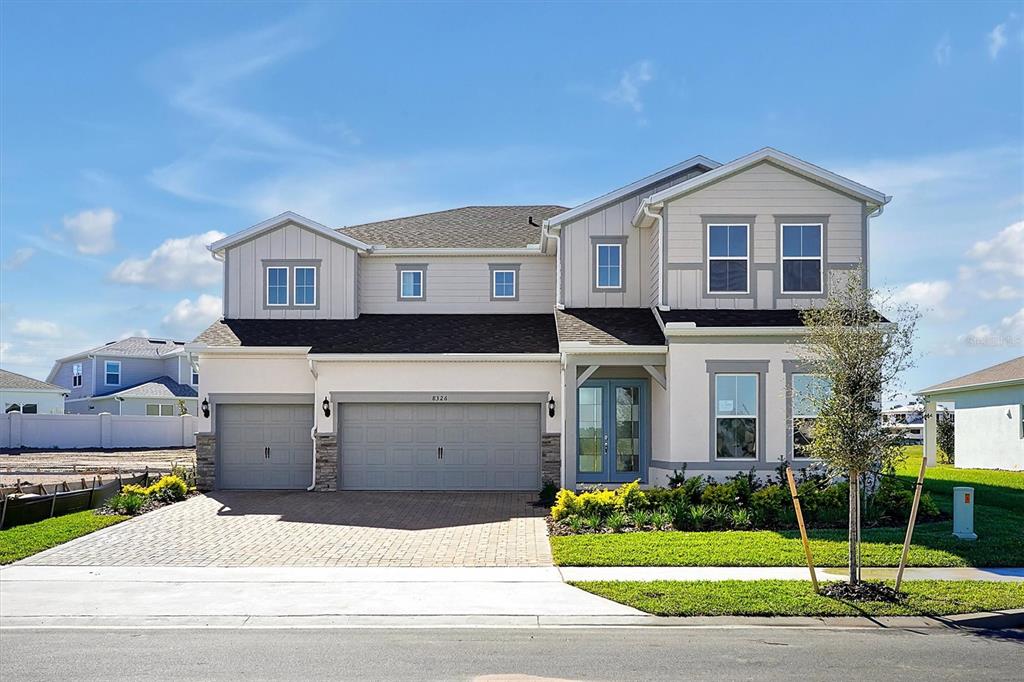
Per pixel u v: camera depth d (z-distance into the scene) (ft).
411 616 34.14
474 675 26.55
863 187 67.92
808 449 40.40
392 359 71.97
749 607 34.22
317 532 53.11
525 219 95.09
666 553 44.57
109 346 168.96
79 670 27.14
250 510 61.77
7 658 28.55
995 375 102.63
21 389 155.22
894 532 49.62
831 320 38.24
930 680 25.95
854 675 26.40
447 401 72.59
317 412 72.69
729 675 26.37
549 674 26.61
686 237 68.90
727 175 68.90
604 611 34.55
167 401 159.84
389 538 51.06
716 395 63.67
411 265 84.58
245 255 81.87
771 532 50.70
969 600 34.99
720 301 68.64
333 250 81.97
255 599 36.88
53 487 70.38
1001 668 27.20
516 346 74.43
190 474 74.13
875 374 37.32
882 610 33.83
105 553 46.88
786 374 63.26
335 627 32.81
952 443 119.34
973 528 50.39
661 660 28.12
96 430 134.41
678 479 61.67
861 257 68.28
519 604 35.70
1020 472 94.79
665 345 64.75
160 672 26.89
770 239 68.69
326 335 76.89
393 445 73.36
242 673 26.78
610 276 76.07
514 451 73.15
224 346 73.46
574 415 66.59
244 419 74.43
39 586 39.40
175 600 36.78
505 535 51.83
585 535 50.80
